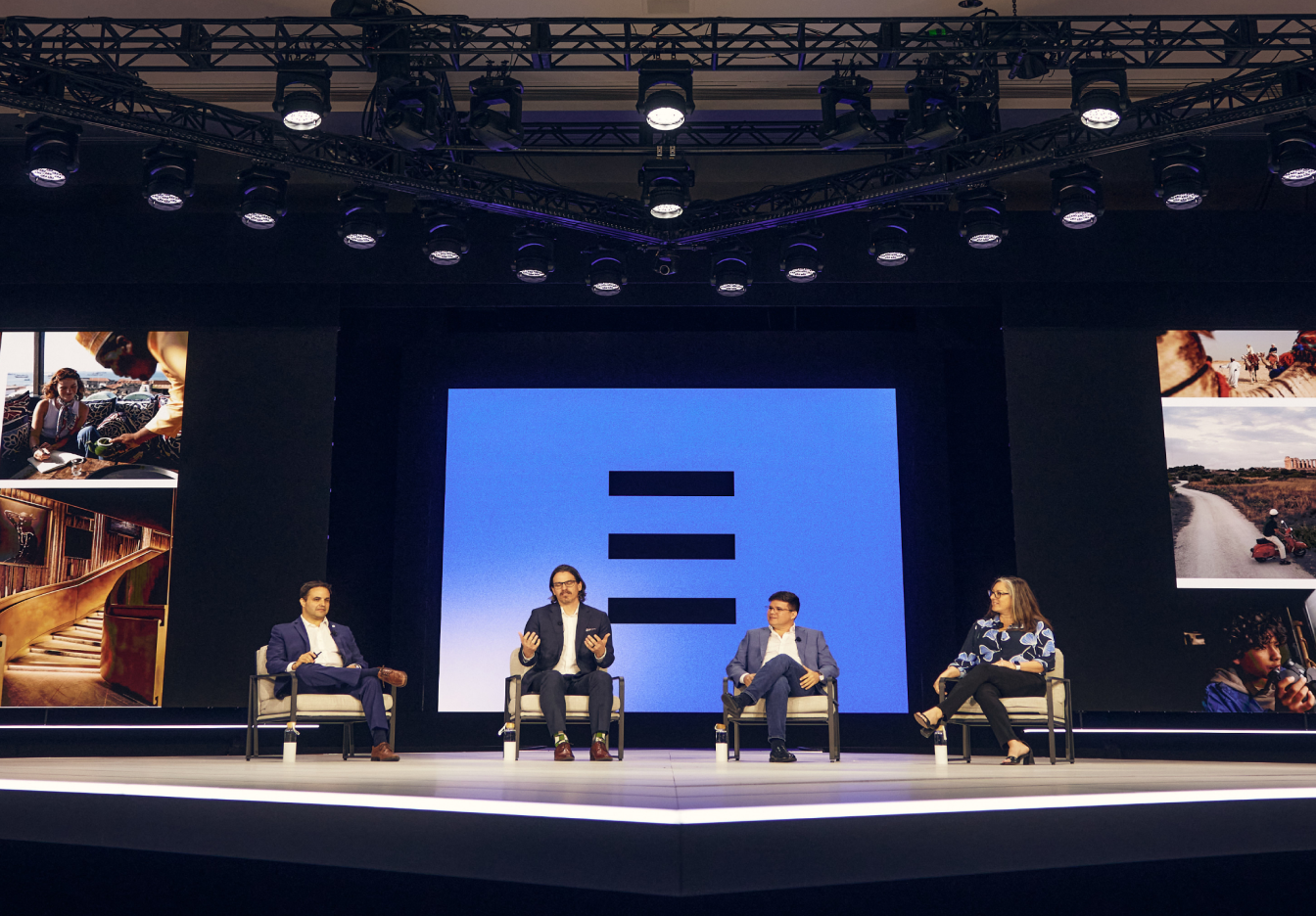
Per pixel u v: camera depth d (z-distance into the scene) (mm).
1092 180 6039
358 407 7469
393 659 7070
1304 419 6852
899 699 7055
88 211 7262
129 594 6789
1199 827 2504
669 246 6871
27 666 6617
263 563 6855
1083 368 7000
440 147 5961
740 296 7273
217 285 7172
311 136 5805
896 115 6547
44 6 5867
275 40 5488
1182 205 5910
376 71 5641
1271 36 5348
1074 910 2488
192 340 7109
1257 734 6551
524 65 6391
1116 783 2873
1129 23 6000
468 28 5992
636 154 7020
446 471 7379
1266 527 6723
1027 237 7113
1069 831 2357
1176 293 7059
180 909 2535
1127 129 6555
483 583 7234
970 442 7453
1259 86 5531
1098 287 7098
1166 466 6863
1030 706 4562
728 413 7438
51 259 7109
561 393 7473
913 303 7262
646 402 7461
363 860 2299
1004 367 7254
